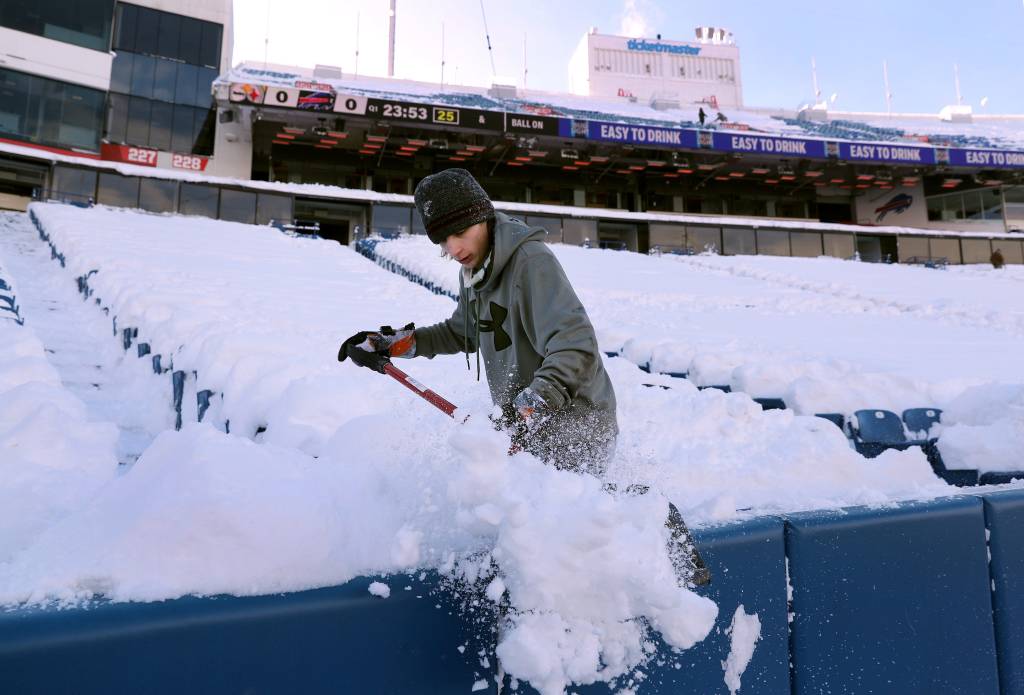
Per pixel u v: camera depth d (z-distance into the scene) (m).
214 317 5.15
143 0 27.06
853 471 3.00
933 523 1.89
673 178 38.31
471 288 1.69
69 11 25.03
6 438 2.04
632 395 4.31
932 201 39.34
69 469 2.02
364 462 1.58
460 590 1.22
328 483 1.34
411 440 1.64
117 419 4.24
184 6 27.95
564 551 1.14
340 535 1.20
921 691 1.77
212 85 27.83
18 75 23.72
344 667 1.09
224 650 1.00
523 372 1.61
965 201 38.56
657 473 2.43
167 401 4.40
